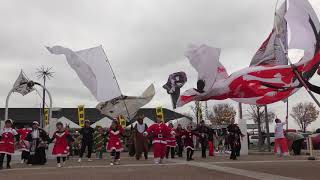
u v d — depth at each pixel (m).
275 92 12.86
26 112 72.25
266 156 22.03
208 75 12.75
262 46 13.13
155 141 17.38
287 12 11.29
